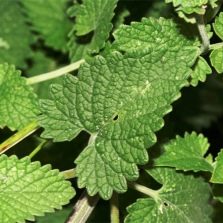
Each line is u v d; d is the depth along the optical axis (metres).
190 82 0.36
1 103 0.38
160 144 0.37
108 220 0.43
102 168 0.33
